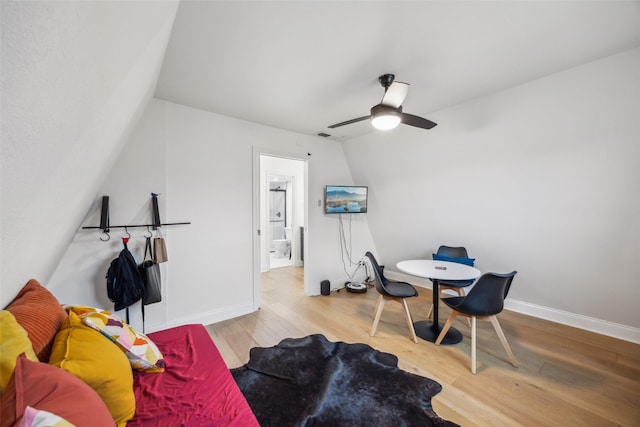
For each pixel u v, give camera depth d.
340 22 1.52
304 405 1.69
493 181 2.84
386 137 3.48
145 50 1.03
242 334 2.64
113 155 1.74
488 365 2.13
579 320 2.78
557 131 2.27
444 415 1.62
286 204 7.18
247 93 2.41
